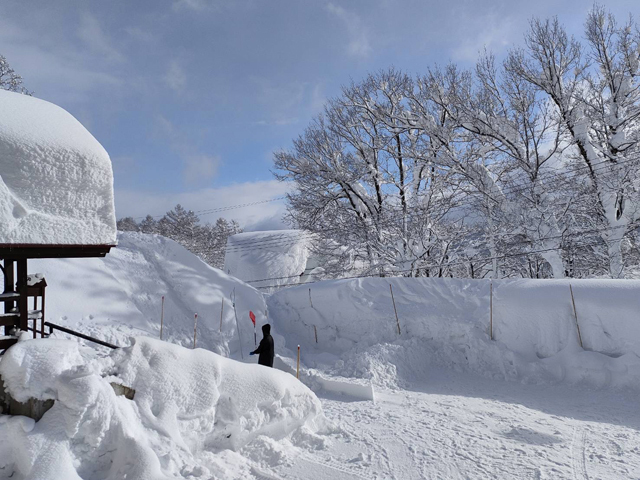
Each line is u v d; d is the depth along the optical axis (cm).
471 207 1928
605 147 1820
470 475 462
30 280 574
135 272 1262
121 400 416
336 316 1280
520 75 1894
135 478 350
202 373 482
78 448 366
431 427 623
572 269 1931
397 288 1244
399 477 455
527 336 987
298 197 2345
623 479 456
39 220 432
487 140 1950
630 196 1619
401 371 959
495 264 1869
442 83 2042
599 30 1820
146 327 1130
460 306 1112
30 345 406
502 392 848
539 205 1719
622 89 1764
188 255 1408
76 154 456
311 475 451
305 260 2970
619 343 871
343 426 620
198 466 403
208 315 1263
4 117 450
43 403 375
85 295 1110
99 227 468
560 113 1831
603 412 710
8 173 422
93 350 559
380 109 2194
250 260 2933
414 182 2175
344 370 1005
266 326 838
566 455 523
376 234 2097
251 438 493
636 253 1819
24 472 343
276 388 527
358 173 2248
